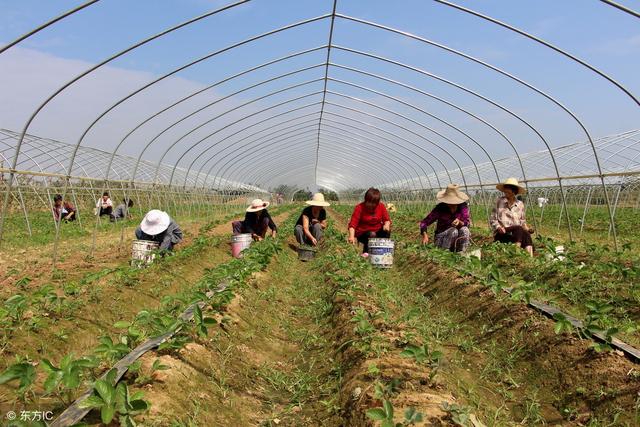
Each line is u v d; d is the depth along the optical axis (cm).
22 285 837
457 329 747
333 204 6347
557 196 3331
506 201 1135
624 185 2231
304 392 581
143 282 924
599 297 760
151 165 2886
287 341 773
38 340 575
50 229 2112
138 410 369
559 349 571
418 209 3434
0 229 955
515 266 998
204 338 617
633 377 476
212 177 3309
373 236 1123
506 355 621
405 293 999
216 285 815
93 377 437
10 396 438
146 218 1148
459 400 468
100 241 1780
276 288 1075
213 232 2031
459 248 1120
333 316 807
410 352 492
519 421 489
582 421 472
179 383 479
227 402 514
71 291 743
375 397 439
